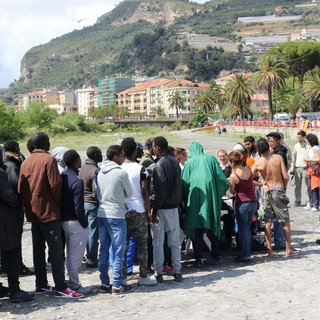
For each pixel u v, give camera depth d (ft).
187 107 629.92
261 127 233.35
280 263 26.50
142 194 23.59
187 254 29.91
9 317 19.19
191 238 26.32
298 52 310.24
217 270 25.93
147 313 19.13
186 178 26.23
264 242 30.50
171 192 24.17
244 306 19.40
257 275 24.27
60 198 21.76
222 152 31.32
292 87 355.15
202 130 326.44
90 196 27.63
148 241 26.43
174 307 19.75
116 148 22.90
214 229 25.84
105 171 22.65
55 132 359.05
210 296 21.11
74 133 359.87
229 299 20.49
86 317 18.99
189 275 25.23
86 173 27.55
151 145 27.63
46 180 21.52
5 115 294.66
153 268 26.66
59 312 19.74
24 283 25.13
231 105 376.48
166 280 24.61
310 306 19.03
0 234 20.66
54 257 21.76
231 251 30.40
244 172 26.94
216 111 568.00
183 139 209.56
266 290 21.58
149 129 459.73
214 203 25.84
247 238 27.14
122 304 20.62
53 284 24.45
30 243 34.86
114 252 22.49
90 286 24.03
